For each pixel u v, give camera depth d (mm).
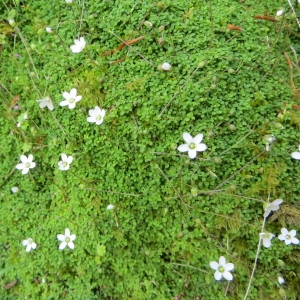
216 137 94
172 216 98
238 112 94
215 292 94
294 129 94
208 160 93
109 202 99
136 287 98
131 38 103
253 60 99
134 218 99
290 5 97
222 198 93
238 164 93
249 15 104
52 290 103
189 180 95
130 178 99
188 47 100
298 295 90
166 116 96
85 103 103
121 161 99
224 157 93
